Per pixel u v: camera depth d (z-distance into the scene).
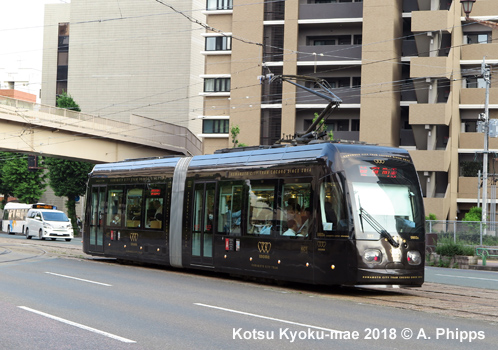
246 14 53.09
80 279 17.14
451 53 45.78
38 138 44.16
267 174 17.42
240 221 18.11
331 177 15.50
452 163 46.50
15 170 71.00
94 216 24.84
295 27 51.06
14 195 76.06
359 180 15.45
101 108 82.00
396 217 15.54
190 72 79.19
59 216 45.50
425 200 44.44
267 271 16.98
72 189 62.19
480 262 31.38
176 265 20.56
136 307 12.04
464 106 47.53
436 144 47.59
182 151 54.12
